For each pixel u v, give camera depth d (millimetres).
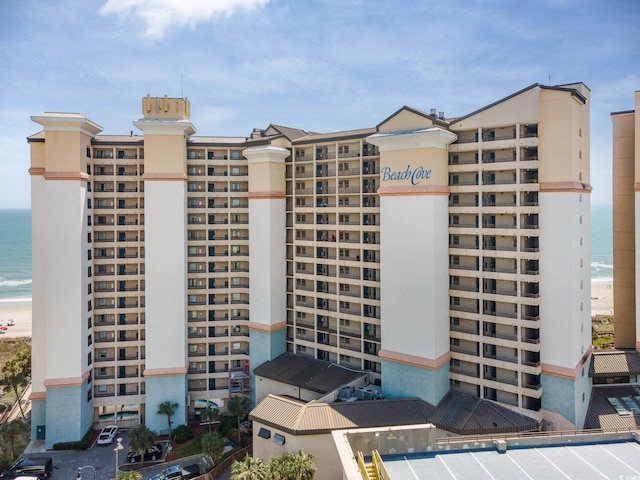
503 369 55750
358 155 67250
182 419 68062
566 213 51938
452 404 55875
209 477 53594
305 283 72438
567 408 52156
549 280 53312
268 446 50969
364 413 51938
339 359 68000
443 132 55469
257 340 71875
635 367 60469
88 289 68312
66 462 60312
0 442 60281
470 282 58500
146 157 67438
